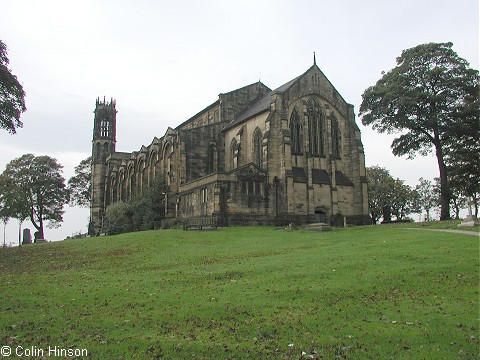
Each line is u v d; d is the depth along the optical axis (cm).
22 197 7938
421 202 11438
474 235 3716
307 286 2319
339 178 7306
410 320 1791
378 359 1422
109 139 13900
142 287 2516
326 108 7400
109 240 5156
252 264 3044
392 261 2839
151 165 9450
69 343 1597
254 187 6488
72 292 2441
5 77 4453
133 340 1608
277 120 6856
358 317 1848
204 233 5309
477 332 1634
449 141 6981
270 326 1742
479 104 6366
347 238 4338
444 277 2398
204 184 6619
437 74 6462
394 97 6606
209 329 1736
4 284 2786
